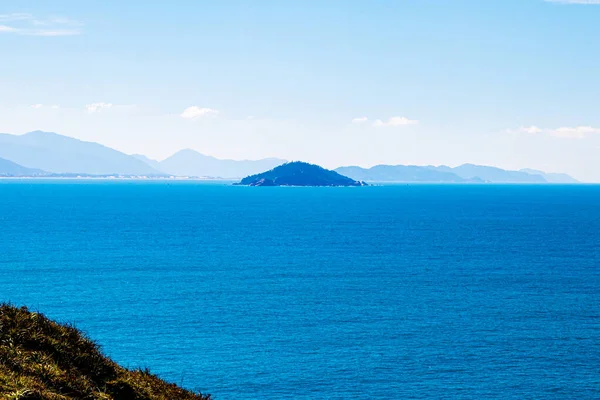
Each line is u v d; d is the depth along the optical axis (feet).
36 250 436.35
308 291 287.69
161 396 57.52
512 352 192.54
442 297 277.44
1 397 42.91
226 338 201.36
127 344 191.52
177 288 288.71
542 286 311.27
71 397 48.06
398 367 177.27
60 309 235.61
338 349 192.34
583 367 179.22
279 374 169.07
